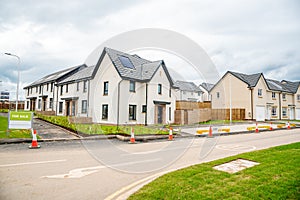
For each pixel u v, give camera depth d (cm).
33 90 3941
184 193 366
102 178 491
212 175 468
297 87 3984
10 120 1082
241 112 3166
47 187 425
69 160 667
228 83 3359
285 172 480
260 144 1062
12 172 525
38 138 1099
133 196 357
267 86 3353
